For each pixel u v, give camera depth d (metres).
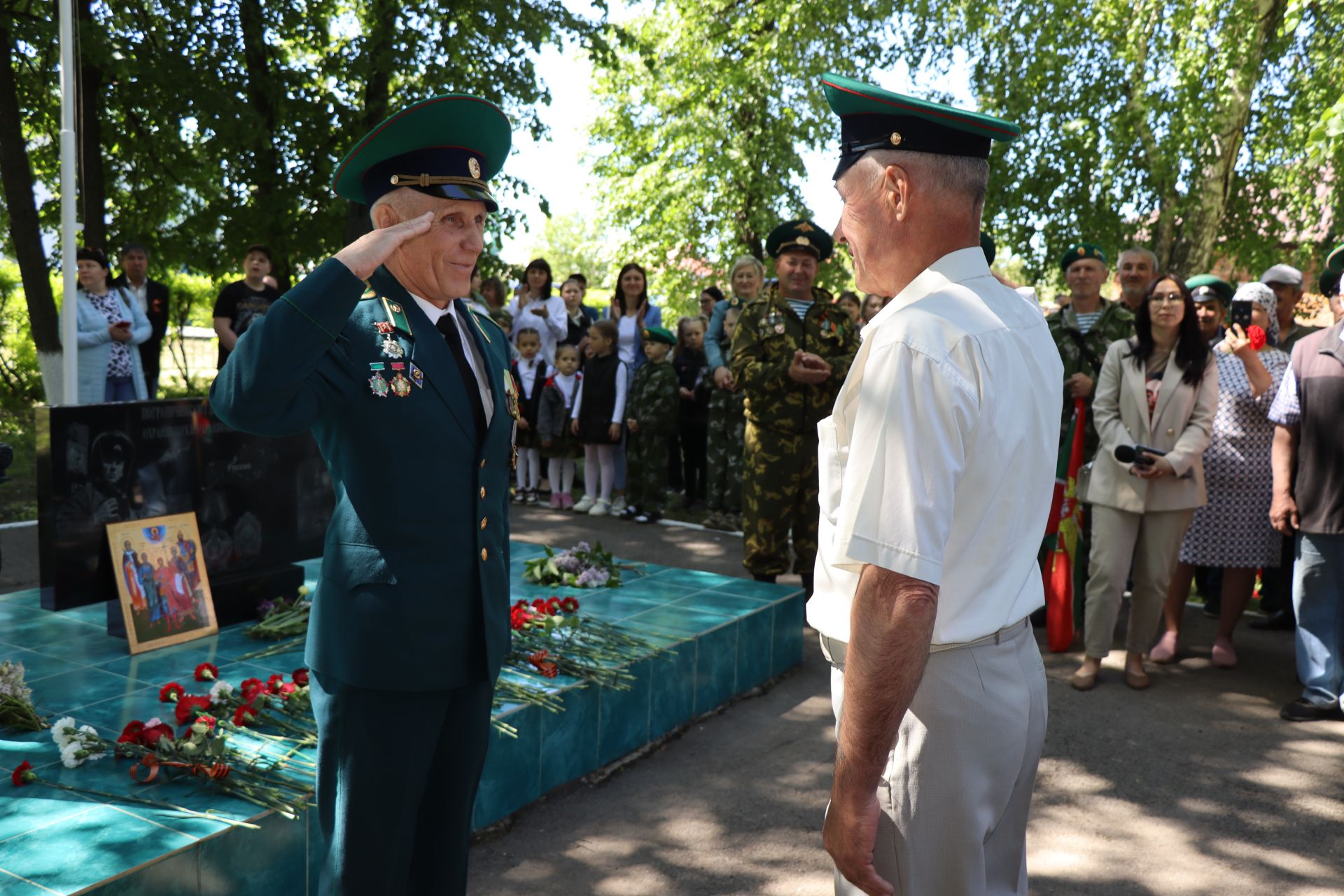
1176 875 3.04
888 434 1.48
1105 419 4.55
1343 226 12.14
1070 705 4.42
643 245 21.08
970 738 1.59
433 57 12.95
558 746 3.41
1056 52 13.69
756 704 4.33
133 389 8.42
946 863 1.62
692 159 19.50
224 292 8.41
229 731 2.96
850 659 1.50
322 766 2.09
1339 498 4.12
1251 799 3.54
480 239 2.13
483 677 2.09
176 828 2.39
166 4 11.54
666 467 8.05
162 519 3.88
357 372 1.95
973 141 1.66
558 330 9.12
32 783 2.64
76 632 4.00
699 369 8.92
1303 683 4.54
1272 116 12.55
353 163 2.09
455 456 2.04
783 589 4.89
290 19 12.77
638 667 3.76
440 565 2.02
